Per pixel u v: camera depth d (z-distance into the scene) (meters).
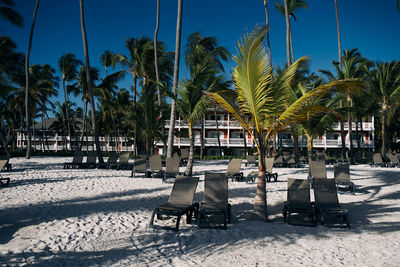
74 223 5.00
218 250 3.92
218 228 5.00
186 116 11.14
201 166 17.39
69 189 8.40
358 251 3.94
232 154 33.56
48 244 3.98
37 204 6.36
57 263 3.37
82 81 24.31
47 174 11.83
